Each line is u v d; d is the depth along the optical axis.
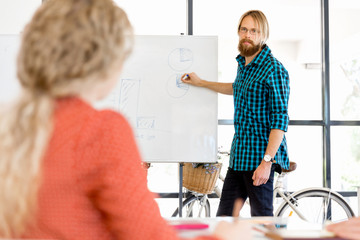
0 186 0.55
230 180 2.48
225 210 2.47
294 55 3.68
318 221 3.27
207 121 2.86
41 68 0.57
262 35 2.40
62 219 0.57
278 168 2.48
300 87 3.67
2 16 3.36
